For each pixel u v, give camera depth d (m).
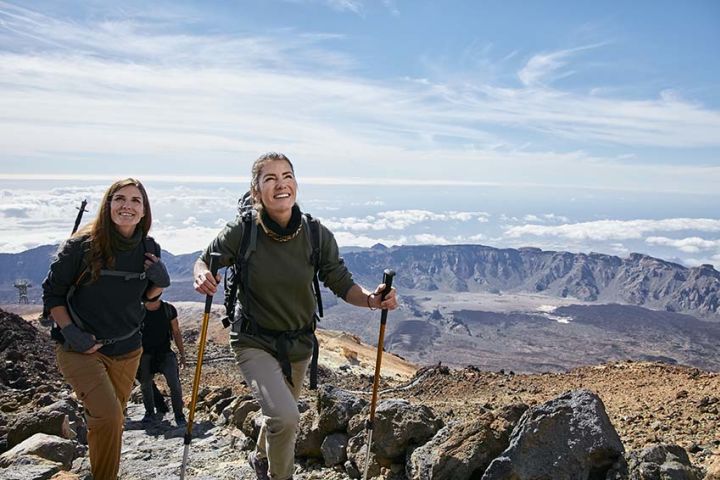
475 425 2.62
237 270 2.25
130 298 2.46
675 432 3.16
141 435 4.34
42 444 3.34
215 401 5.17
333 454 3.11
